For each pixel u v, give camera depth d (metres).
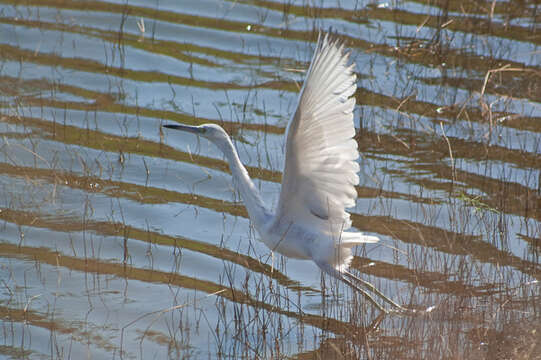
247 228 12.45
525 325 9.62
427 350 9.25
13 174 13.63
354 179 9.65
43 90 16.42
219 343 9.65
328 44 8.55
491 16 18.95
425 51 18.14
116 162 14.23
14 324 9.88
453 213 12.27
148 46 18.44
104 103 16.12
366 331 9.74
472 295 10.34
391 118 15.64
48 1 20.44
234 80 17.12
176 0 20.72
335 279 10.87
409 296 10.44
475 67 17.56
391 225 12.25
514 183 13.34
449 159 14.27
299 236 10.17
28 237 11.92
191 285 10.92
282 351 9.49
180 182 13.72
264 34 18.98
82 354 9.34
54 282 10.84
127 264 11.39
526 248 11.51
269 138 14.91
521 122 15.42
